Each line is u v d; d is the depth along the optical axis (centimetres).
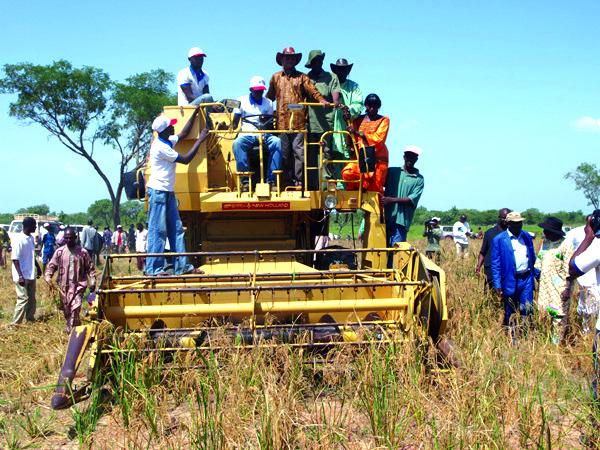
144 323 727
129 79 4222
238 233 905
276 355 607
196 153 852
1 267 2541
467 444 480
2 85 3753
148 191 839
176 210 828
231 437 496
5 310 1451
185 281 739
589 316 817
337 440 509
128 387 579
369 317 748
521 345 723
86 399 609
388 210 1022
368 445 501
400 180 1028
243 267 820
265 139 891
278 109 917
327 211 901
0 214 9150
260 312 663
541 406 506
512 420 537
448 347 647
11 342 920
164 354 641
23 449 545
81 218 10944
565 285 855
